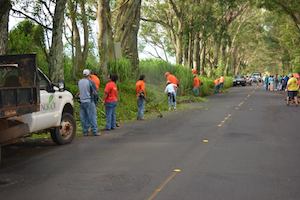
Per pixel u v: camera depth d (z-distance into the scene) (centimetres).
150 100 2659
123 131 1585
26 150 1201
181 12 4722
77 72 2388
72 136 1329
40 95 1157
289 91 2847
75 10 2317
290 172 902
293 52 6025
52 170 942
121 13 2967
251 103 3089
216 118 2002
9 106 944
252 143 1262
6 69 1070
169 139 1358
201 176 866
